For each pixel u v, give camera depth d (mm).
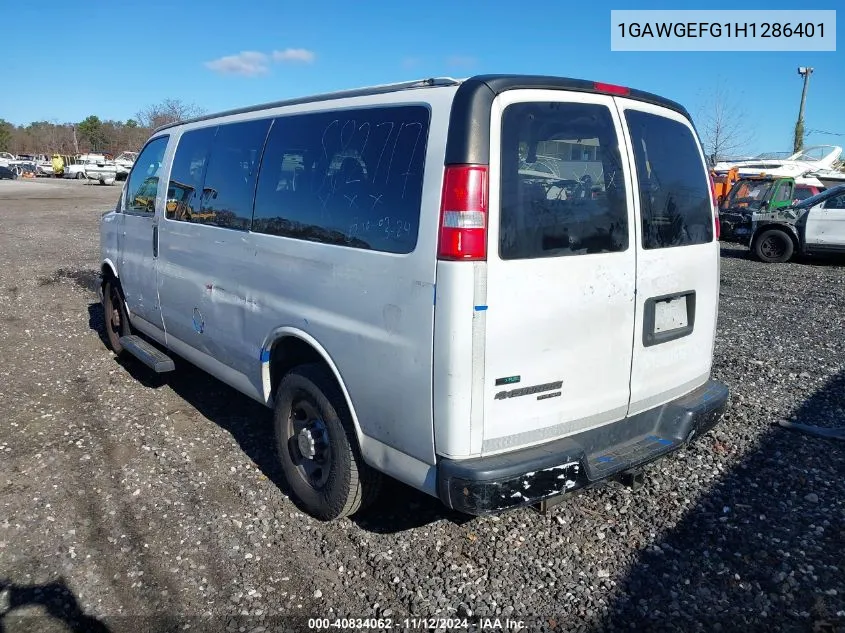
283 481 4211
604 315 3168
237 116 4391
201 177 4668
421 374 2885
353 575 3293
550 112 2979
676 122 3666
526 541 3557
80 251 14344
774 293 10828
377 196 3119
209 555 3443
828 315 8984
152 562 3383
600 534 3605
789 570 3283
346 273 3246
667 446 3465
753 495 3973
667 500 3928
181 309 4957
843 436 4719
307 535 3627
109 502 3938
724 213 18906
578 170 3064
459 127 2770
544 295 2924
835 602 3061
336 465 3527
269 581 3248
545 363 2979
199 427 5020
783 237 14961
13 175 52938
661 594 3137
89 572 3303
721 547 3475
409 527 3693
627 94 3346
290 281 3656
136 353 5578
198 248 4598
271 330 3861
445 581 3238
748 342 7434
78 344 7184
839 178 26062
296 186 3664
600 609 3043
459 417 2799
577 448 3064
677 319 3629
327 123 3537
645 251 3328
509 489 2855
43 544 3521
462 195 2723
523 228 2852
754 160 28359
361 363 3203
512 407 2914
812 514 3764
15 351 6859
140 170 5836
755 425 4949
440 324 2775
